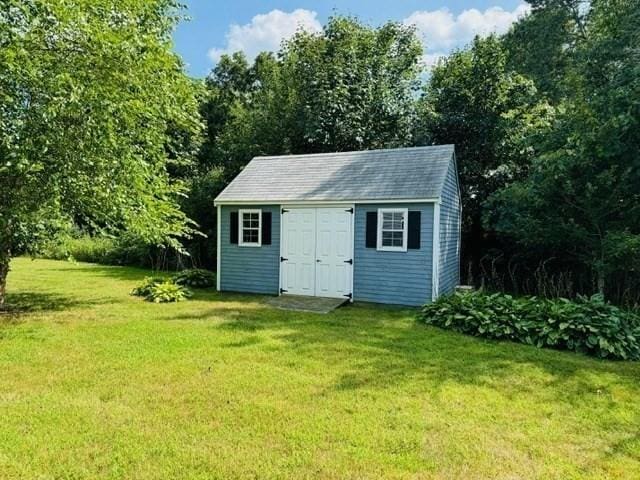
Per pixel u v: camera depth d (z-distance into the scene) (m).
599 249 9.29
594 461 3.21
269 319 7.91
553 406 4.18
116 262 18.39
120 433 3.50
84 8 6.88
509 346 6.23
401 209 9.51
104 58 7.03
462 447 3.36
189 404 4.08
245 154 17.75
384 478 2.95
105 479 2.88
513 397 4.37
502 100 14.44
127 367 5.08
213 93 21.77
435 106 15.81
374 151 11.43
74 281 13.01
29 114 6.74
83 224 9.01
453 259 11.78
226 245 11.49
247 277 11.26
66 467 3.01
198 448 3.29
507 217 11.11
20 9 6.26
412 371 5.08
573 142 9.09
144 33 7.77
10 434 3.45
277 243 10.86
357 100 16.77
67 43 7.00
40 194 7.16
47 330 6.82
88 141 7.14
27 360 5.29
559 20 19.39
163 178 9.80
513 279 11.85
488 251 13.66
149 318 7.86
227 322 7.57
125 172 7.85
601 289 9.19
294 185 11.03
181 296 10.02
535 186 9.73
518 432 3.63
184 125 9.66
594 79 9.61
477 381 4.80
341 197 10.02
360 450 3.29
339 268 10.21
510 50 19.92
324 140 16.38
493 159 14.56
